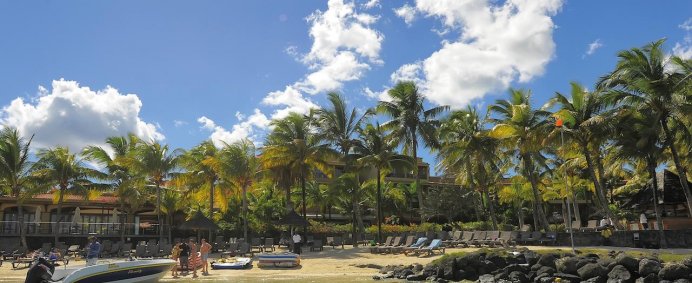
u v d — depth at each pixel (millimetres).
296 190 55531
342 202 59844
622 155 31969
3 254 33000
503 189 53688
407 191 65000
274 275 24562
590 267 20734
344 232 49281
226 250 38781
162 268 21734
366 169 41750
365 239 41656
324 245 42656
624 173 49344
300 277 23750
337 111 41031
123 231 41125
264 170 41312
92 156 42156
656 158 30844
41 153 40750
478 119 40281
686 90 28844
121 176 42000
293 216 35344
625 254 20875
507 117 37375
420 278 22953
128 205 47688
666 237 28578
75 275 18406
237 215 51344
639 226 38875
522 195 52188
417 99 44125
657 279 19422
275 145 39531
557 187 50531
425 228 43562
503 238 31500
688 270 19156
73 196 46156
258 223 49938
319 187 58688
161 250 32625
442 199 58156
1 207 43625
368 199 59312
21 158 41156
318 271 26047
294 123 40125
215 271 26188
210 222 33594
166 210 49656
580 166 45344
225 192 44344
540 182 51156
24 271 27031
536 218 58594
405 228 46156
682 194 41562
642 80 27906
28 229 40375
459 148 39812
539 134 33312
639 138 30906
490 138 39625
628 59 29141
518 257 23094
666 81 27938
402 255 31031
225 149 41000
